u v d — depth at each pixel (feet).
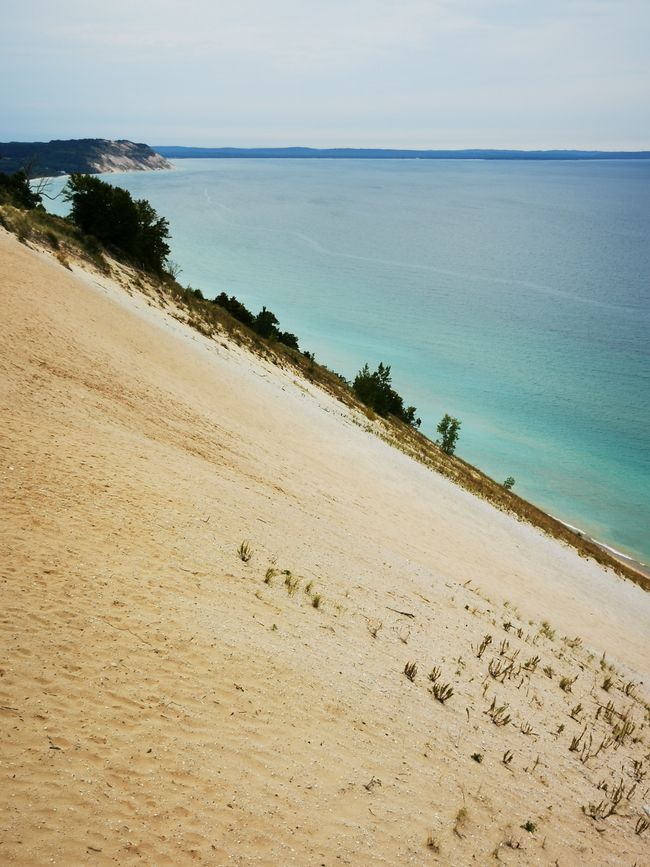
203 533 27.37
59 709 14.24
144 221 110.83
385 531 48.44
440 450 138.72
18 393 34.96
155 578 21.63
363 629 26.25
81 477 27.50
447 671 26.09
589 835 18.83
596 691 33.96
